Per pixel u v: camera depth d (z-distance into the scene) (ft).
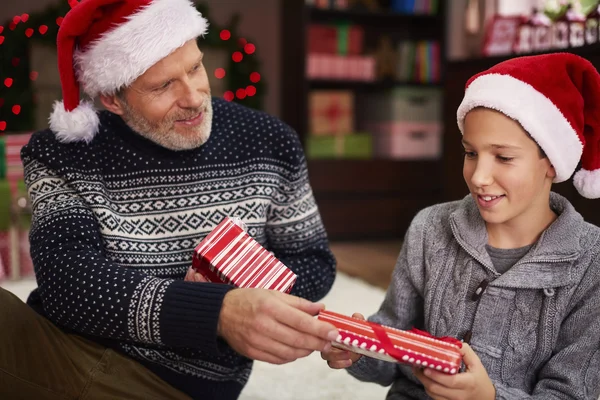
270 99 15.61
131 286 3.31
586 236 3.29
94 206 3.84
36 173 3.87
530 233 3.37
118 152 3.98
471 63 7.97
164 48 3.61
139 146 3.99
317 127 13.73
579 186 3.54
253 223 4.11
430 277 3.58
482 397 2.90
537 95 3.10
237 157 4.15
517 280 3.27
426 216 3.79
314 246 4.35
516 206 3.16
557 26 9.34
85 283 3.38
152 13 3.63
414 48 14.30
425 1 14.28
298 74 13.56
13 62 13.05
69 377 3.68
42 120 13.41
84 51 3.87
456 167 8.43
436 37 14.48
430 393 2.93
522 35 10.24
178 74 3.72
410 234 3.77
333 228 13.79
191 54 3.77
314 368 6.04
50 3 14.05
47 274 3.53
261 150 4.19
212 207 4.04
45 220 3.73
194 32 3.74
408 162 14.12
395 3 14.32
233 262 3.44
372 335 2.86
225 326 3.06
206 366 3.99
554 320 3.23
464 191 8.31
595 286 3.21
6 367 3.61
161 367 3.91
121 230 3.90
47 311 3.57
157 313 3.18
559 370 3.18
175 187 4.00
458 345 2.92
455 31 14.42
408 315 3.79
